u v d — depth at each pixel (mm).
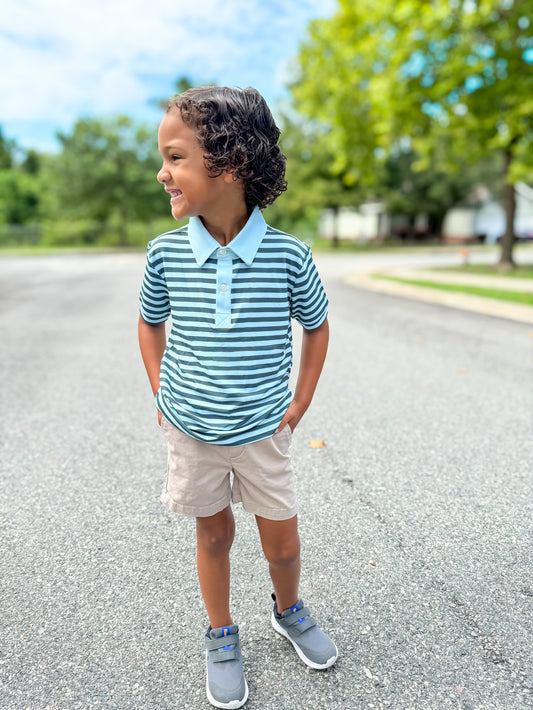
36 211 45625
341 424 3514
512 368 4816
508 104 11984
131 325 7059
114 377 4621
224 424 1357
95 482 2762
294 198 32938
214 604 1603
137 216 35062
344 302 9258
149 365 1561
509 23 11320
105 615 1834
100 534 2307
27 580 2010
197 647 1698
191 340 1363
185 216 1293
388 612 1847
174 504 1486
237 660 1570
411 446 3172
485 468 2896
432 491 2658
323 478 2783
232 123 1201
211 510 1483
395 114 12797
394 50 11969
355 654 1670
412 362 5059
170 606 1878
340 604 1886
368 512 2467
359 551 2180
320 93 14836
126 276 14875
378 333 6445
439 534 2301
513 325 6938
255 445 1396
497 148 13695
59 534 2307
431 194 38531
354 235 42688
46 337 6305
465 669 1605
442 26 11188
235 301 1316
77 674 1593
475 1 11141
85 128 33156
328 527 2346
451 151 14719
